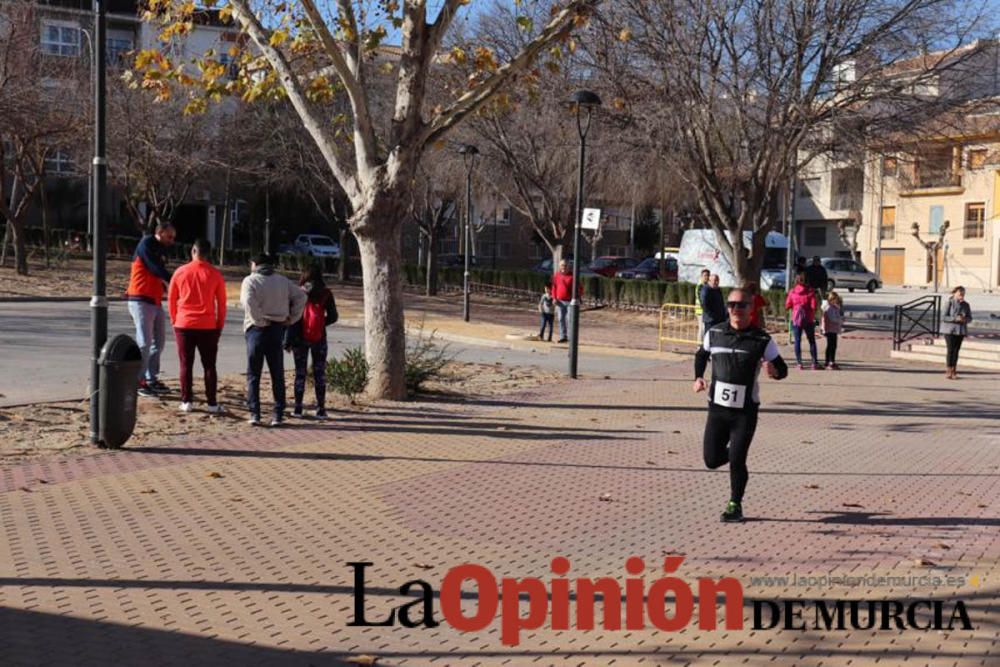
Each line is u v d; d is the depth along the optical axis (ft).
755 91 79.82
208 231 190.29
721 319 64.28
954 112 79.87
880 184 94.07
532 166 116.47
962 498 30.01
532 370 60.85
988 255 194.80
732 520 26.84
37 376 49.55
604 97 84.74
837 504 29.12
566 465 33.88
